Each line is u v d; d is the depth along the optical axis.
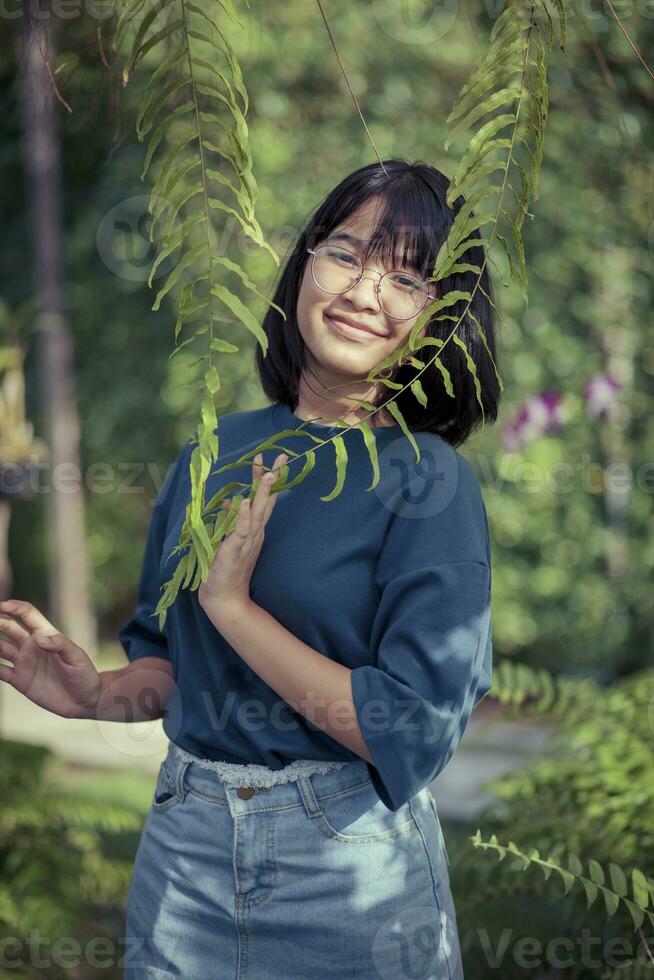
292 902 1.25
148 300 4.80
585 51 3.48
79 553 4.86
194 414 4.52
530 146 1.15
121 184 4.43
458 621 1.20
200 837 1.29
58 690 1.42
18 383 4.32
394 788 1.18
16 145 4.88
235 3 2.46
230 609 1.18
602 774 2.18
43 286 4.63
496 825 2.20
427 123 3.93
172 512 1.45
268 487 1.16
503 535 4.43
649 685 2.45
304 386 1.41
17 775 2.61
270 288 1.49
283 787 1.26
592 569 4.49
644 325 4.27
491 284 1.33
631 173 3.80
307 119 3.95
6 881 2.37
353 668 1.27
